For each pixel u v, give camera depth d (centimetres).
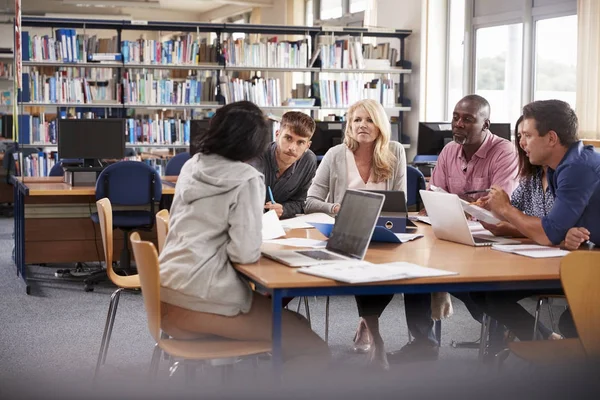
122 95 907
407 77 993
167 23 910
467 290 246
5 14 1123
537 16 830
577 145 304
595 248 301
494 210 316
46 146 907
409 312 382
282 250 291
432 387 159
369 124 395
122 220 591
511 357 381
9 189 1073
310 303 528
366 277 237
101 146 653
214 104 927
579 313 239
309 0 1320
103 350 358
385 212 341
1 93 1119
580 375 176
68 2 1530
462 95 945
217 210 261
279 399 155
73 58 895
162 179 682
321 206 397
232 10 1636
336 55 952
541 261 275
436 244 317
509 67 880
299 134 412
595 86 707
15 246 667
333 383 156
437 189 347
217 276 257
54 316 496
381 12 1046
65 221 645
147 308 258
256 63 934
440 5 968
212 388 158
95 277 584
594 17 705
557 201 300
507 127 768
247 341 261
